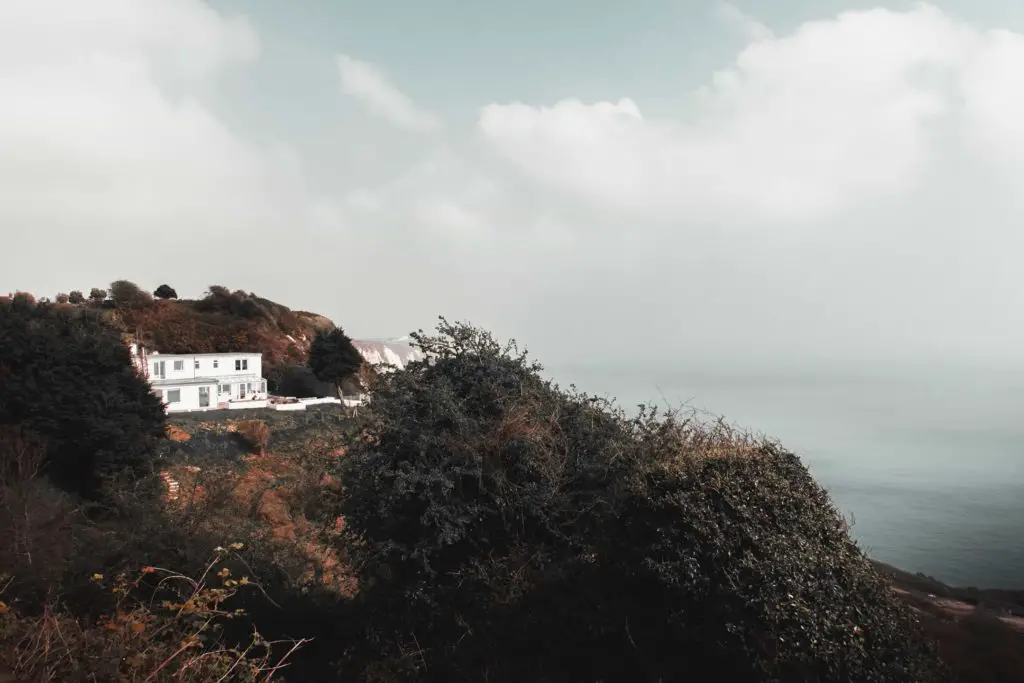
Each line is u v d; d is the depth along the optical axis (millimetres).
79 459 18703
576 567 6793
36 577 5871
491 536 7855
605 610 6152
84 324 22328
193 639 5043
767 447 6059
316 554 12672
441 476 7535
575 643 6457
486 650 7023
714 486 5504
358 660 7773
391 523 7902
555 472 7746
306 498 17938
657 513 5816
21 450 15469
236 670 5531
